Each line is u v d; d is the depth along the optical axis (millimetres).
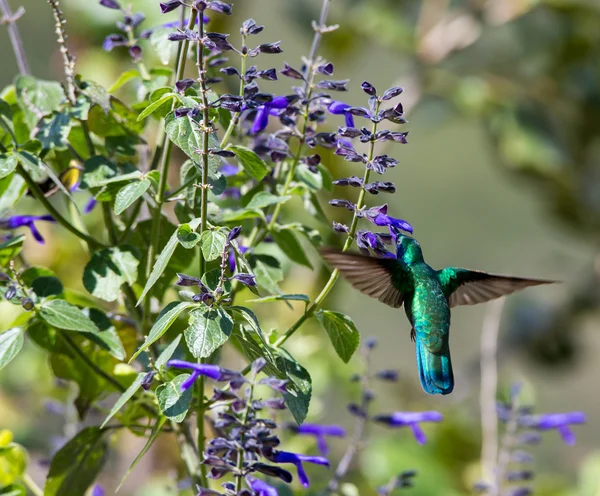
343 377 3223
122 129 2887
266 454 2789
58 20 2855
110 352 2844
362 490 3191
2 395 3258
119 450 3193
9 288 2828
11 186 2875
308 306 2834
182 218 2852
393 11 3604
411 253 2916
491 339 3088
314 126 2891
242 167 2896
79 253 3244
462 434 3307
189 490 3000
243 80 2814
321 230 3123
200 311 2783
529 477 3012
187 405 2787
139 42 3094
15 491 2879
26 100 2861
